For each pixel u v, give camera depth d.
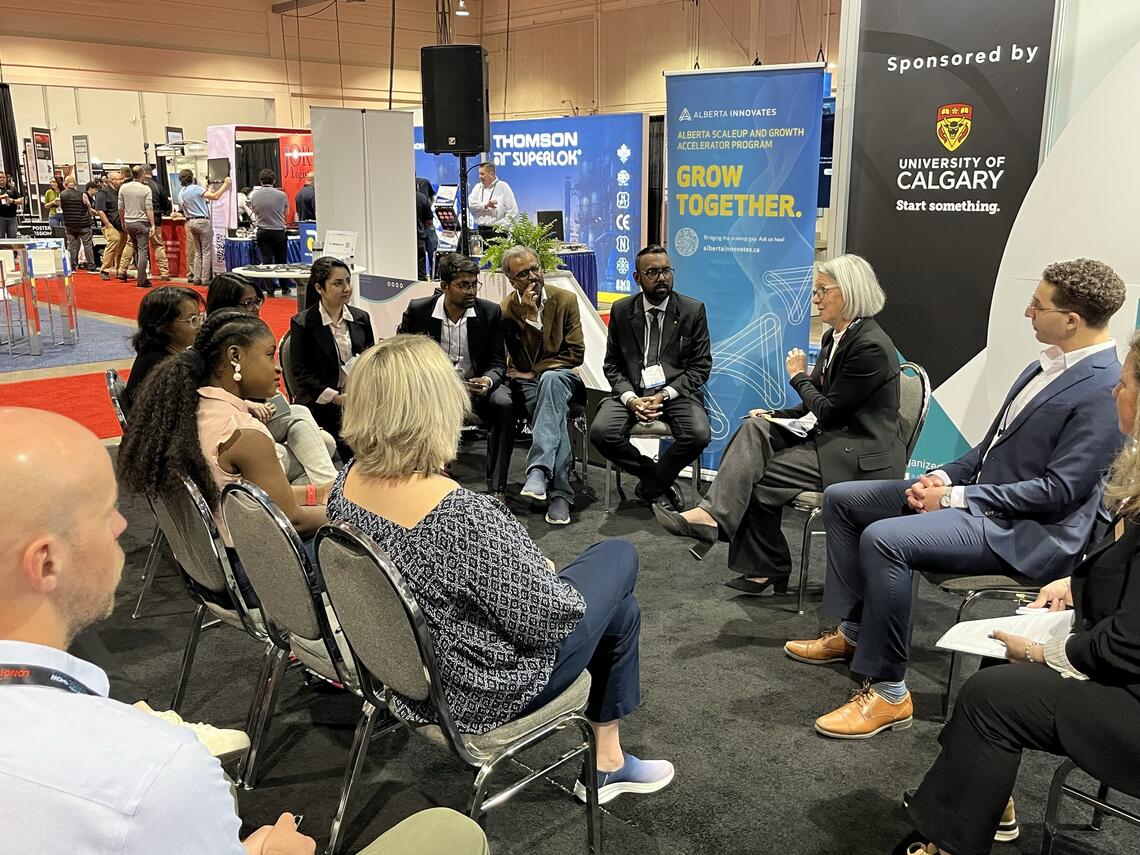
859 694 2.60
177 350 3.34
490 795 2.26
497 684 1.73
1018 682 1.76
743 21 13.20
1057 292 2.42
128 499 4.51
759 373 4.59
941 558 2.47
